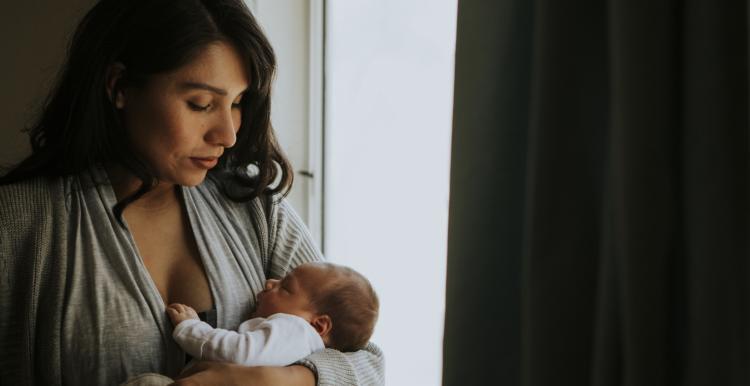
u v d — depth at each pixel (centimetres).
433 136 200
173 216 138
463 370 93
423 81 201
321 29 219
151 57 122
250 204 147
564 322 84
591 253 84
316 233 227
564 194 83
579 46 82
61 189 129
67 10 221
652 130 75
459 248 92
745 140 72
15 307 123
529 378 85
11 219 124
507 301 92
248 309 140
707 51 71
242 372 120
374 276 219
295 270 145
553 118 82
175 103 124
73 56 129
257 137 140
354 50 216
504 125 90
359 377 132
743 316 72
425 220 204
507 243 91
